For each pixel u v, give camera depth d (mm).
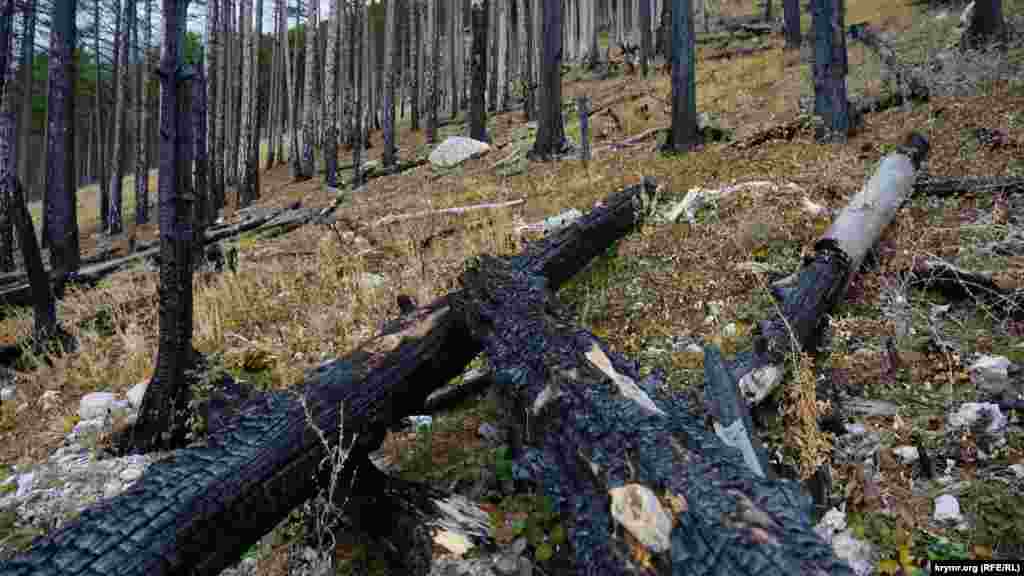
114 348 5562
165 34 3424
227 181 26703
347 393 2473
